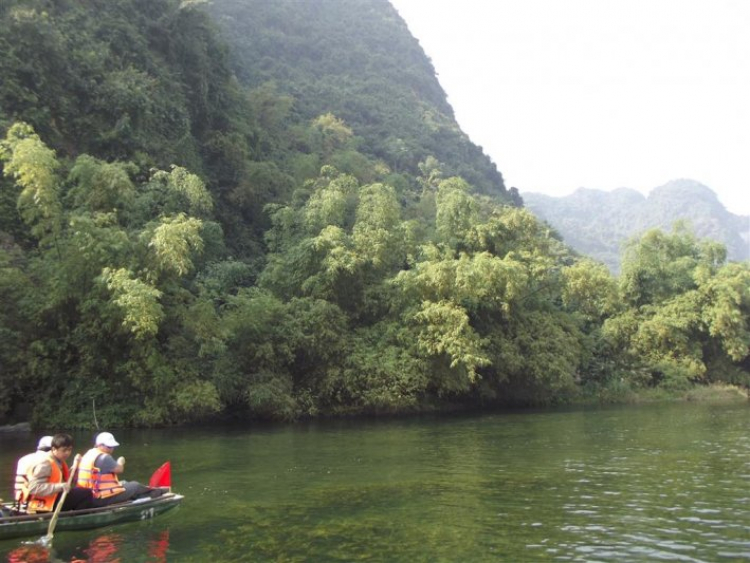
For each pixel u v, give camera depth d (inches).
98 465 409.7
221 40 2085.4
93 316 916.0
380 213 1323.8
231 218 1599.4
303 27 3969.0
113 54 1555.1
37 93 1314.0
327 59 3885.3
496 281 1217.4
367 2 5137.8
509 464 625.3
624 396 1535.4
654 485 519.2
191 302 1023.6
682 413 1190.3
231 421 1061.1
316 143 2367.1
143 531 385.7
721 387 1660.9
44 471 384.5
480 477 557.9
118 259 925.2
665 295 1727.4
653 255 1771.7
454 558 332.5
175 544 359.3
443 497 478.0
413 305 1212.5
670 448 729.6
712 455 676.1
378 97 3705.7
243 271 1279.5
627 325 1653.5
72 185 1157.1
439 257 1282.0
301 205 1513.3
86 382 949.8
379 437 847.1
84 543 360.5
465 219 1395.2
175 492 498.3
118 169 1037.2
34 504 384.5
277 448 741.3
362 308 1233.4
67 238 970.7
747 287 1685.5
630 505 449.7
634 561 327.6
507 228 1400.1
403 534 377.1
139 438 836.6
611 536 371.9
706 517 414.9
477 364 1146.0
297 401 1099.3
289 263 1209.4
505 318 1336.1
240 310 1072.2
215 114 1791.3
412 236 1362.0
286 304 1141.7
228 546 354.9
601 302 1724.9
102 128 1395.2
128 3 1707.7
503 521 406.6
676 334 1630.2
